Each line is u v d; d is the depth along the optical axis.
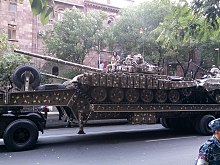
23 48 29.55
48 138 12.04
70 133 13.52
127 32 25.92
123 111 11.77
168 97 13.20
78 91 11.19
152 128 15.59
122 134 13.20
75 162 7.89
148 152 9.22
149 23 25.08
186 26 4.43
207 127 13.23
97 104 11.25
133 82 11.81
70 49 24.84
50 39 25.55
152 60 25.72
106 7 34.25
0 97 9.89
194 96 14.41
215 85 13.81
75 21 25.25
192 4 4.10
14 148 9.43
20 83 11.72
